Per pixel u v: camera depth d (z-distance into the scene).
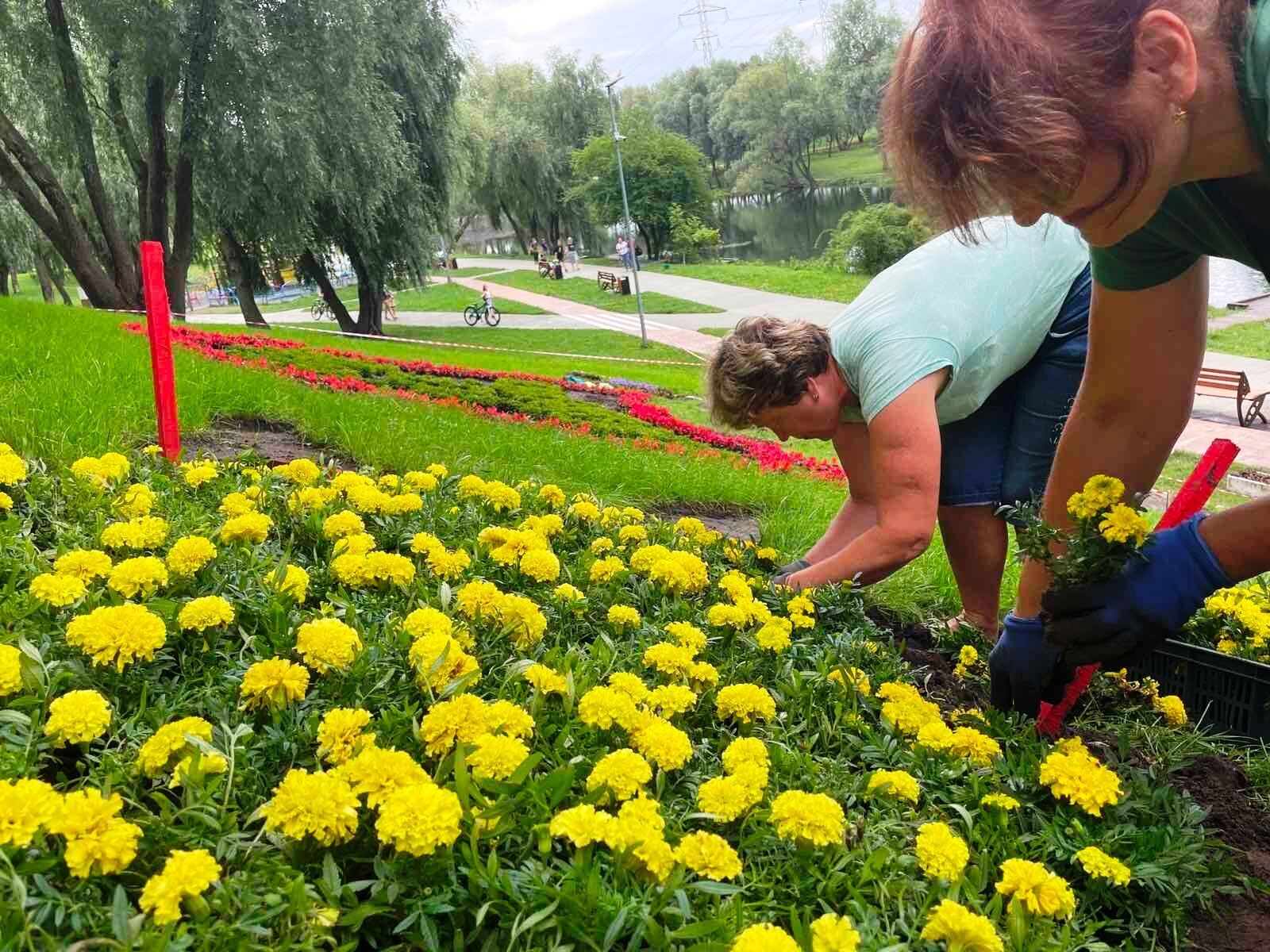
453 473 4.41
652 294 39.44
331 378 8.91
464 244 78.62
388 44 20.83
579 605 2.36
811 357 2.88
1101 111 1.25
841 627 2.61
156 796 1.36
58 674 1.63
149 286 3.24
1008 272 2.85
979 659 2.81
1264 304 25.73
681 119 79.44
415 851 1.28
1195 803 1.94
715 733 1.97
